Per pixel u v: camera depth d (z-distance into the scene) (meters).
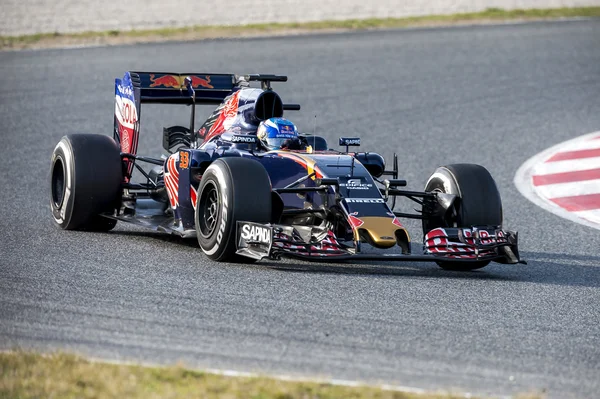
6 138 56.91
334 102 71.56
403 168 54.28
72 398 17.06
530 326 24.08
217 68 80.31
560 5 130.75
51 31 100.25
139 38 95.62
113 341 21.02
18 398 16.95
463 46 98.00
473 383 19.30
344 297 25.86
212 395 17.38
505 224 41.62
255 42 96.38
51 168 36.09
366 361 20.34
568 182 50.88
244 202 28.92
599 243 37.94
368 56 91.06
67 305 23.94
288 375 19.05
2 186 44.81
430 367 20.19
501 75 83.81
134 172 52.09
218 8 120.94
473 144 60.69
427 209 32.62
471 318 24.50
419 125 65.44
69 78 75.56
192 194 32.25
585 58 92.38
